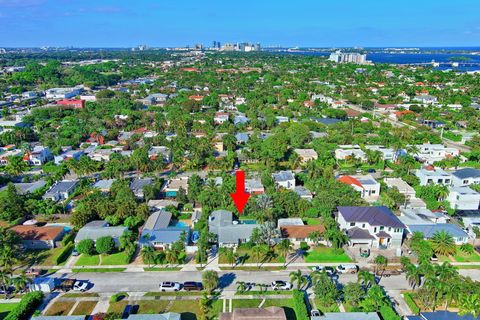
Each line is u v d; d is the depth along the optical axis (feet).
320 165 525.75
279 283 294.46
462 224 397.39
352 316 248.11
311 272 314.76
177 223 396.16
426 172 489.67
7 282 284.61
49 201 426.51
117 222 387.34
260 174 496.64
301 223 381.40
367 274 277.23
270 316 245.24
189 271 317.63
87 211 386.52
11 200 402.52
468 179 471.21
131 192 428.56
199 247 325.42
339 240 336.49
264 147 595.06
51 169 548.72
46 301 281.13
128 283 302.04
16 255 332.39
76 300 281.95
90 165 501.15
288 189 456.45
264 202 401.49
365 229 357.00
